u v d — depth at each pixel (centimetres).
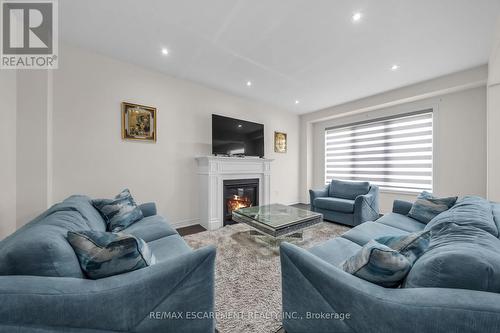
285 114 498
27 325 69
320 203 357
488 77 262
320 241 262
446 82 309
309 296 99
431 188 350
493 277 66
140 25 206
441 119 336
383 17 191
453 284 70
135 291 84
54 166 233
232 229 310
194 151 343
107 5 179
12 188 196
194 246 244
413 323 68
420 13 185
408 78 320
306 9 182
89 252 88
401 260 83
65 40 231
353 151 463
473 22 196
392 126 400
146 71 295
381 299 75
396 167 394
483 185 301
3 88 182
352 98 412
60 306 72
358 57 262
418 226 209
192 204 340
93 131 256
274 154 478
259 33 217
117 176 273
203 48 246
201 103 351
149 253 107
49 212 134
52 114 231
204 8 183
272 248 235
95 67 256
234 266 194
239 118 405
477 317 60
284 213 268
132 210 206
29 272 76
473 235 92
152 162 301
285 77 320
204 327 101
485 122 299
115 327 81
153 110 301
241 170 363
